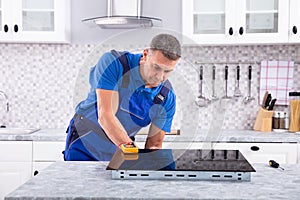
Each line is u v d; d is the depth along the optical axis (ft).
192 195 4.28
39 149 11.42
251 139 11.13
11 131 12.32
